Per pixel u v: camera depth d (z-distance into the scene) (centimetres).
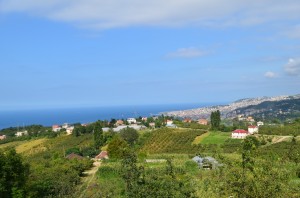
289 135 10962
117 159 8225
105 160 8438
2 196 3619
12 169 3772
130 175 3139
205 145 10594
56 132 16962
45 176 5056
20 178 3850
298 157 2142
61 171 5759
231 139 11400
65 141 13888
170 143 11706
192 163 5334
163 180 2936
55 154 8969
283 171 1711
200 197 2619
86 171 7256
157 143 11919
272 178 1612
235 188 1627
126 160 3350
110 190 4531
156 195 2753
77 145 12744
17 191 3691
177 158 7231
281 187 1592
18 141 16112
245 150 1797
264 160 1739
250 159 1702
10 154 3825
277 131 11688
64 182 4769
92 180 5922
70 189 4597
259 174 1636
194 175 3853
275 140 9981
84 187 5141
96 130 12050
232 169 1695
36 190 4212
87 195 4553
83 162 7150
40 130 19225
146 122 19288
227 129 13875
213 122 14225
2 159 3681
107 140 12400
